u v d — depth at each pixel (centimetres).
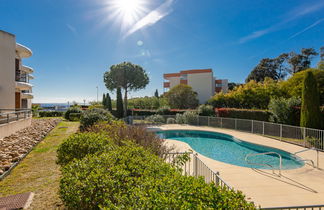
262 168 662
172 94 2503
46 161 515
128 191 184
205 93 3105
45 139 845
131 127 667
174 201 144
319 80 1352
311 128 898
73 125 1377
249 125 1320
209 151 1009
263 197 416
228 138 1285
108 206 175
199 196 159
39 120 1647
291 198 411
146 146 509
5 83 1164
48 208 275
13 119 969
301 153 782
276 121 1197
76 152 368
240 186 474
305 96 943
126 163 263
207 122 1638
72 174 235
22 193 323
